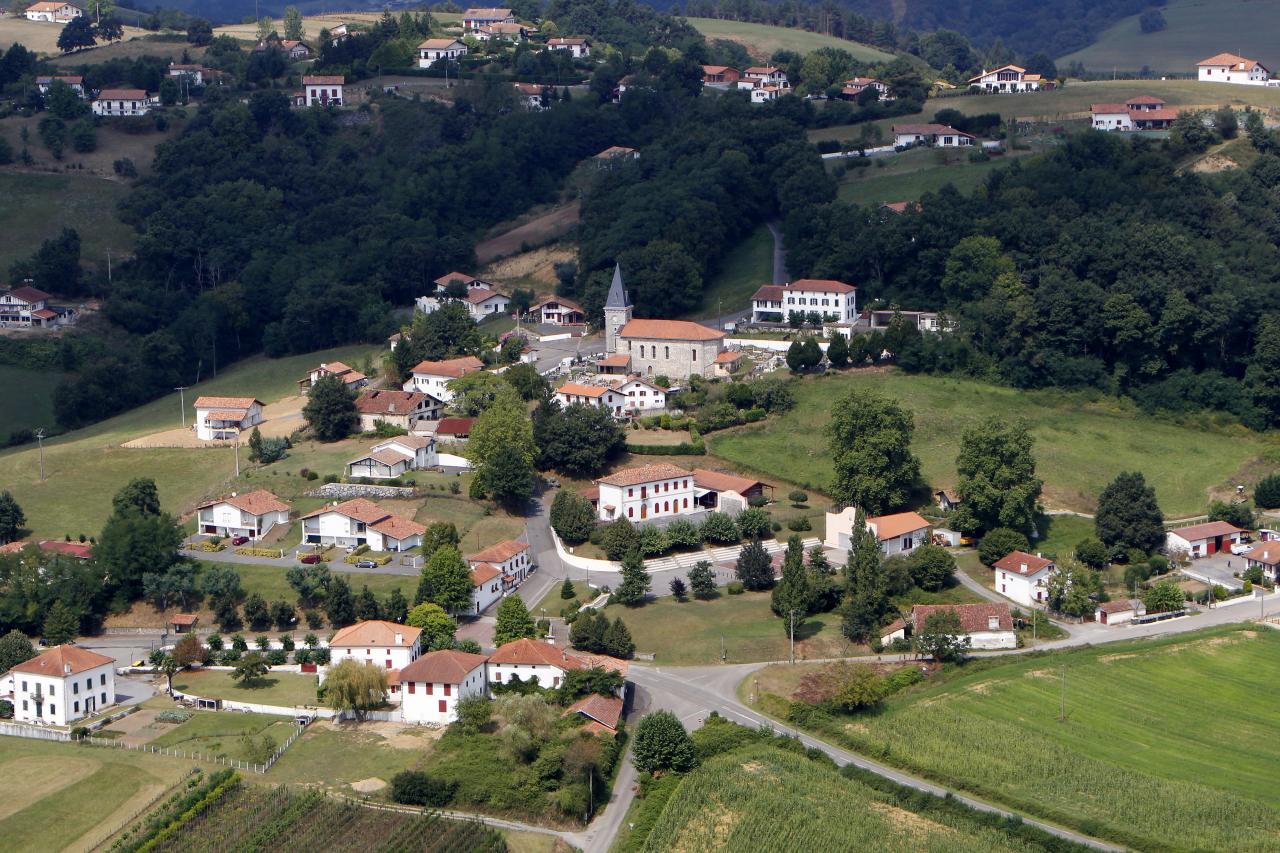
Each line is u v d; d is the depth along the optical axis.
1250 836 175.62
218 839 179.75
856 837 176.50
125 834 182.25
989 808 185.00
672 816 182.88
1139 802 183.75
